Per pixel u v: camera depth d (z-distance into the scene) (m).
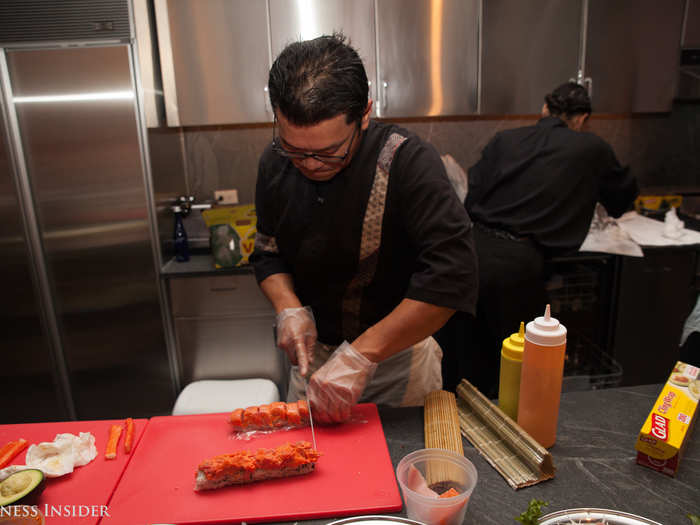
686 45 2.46
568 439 0.90
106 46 2.06
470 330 2.14
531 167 1.99
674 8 2.42
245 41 2.28
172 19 2.24
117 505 0.78
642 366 2.53
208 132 2.65
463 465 0.76
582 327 2.54
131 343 2.40
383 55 2.35
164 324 2.37
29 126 2.14
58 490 0.81
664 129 2.87
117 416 2.50
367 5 2.29
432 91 2.42
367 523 0.71
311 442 0.91
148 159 2.18
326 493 0.79
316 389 0.96
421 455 0.78
